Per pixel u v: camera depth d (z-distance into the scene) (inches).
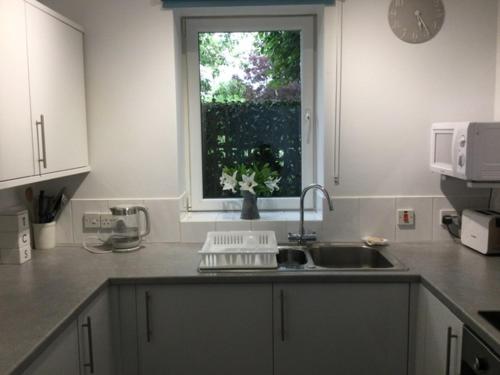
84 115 104.7
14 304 71.5
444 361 74.8
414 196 107.7
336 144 106.8
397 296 86.3
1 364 53.4
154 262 94.0
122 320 87.0
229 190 120.0
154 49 104.9
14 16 76.2
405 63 104.9
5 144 73.2
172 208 108.1
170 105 106.0
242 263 89.7
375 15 104.0
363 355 87.8
